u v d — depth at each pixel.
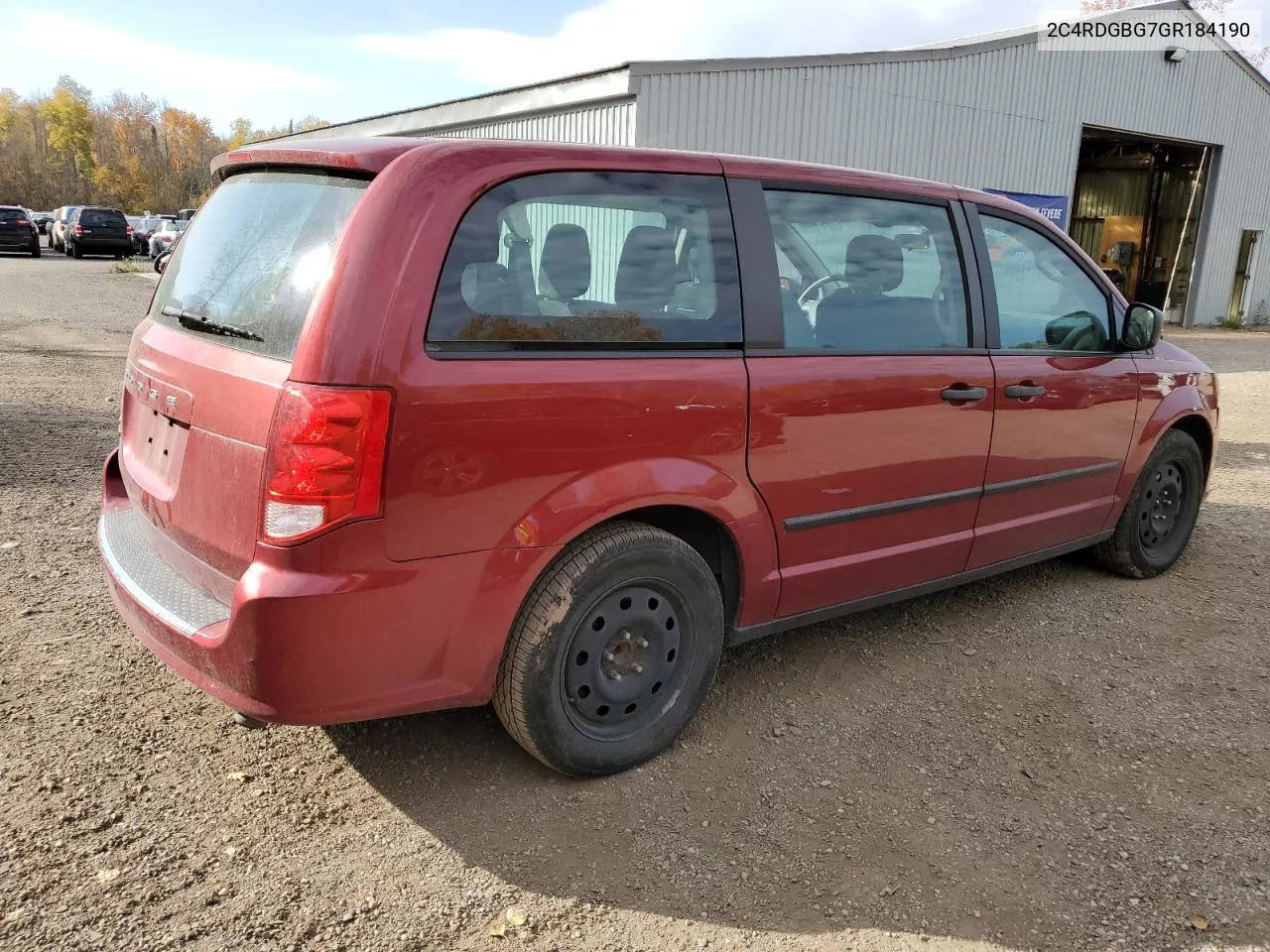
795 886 2.49
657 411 2.76
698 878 2.51
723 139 12.84
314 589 2.27
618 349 2.73
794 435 3.10
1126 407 4.38
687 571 2.95
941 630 4.14
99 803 2.69
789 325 3.12
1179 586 4.77
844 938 2.31
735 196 3.06
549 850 2.59
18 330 13.37
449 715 3.28
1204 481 5.05
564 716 2.78
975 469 3.74
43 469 6.10
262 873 2.45
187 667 2.53
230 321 2.61
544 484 2.58
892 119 14.80
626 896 2.43
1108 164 24.42
